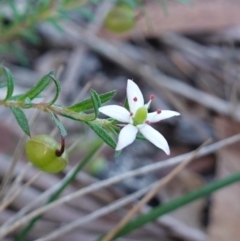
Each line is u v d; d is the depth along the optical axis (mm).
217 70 214
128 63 203
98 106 78
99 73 205
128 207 155
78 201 153
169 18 216
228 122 189
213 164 177
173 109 196
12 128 169
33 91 85
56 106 83
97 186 124
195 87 209
